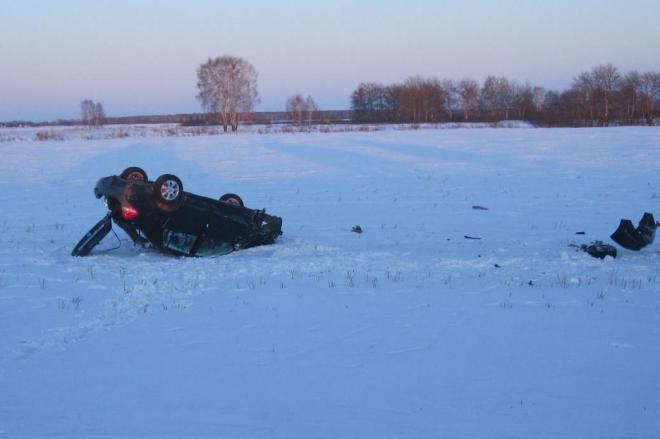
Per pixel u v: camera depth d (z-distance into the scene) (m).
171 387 5.78
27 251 13.02
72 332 7.51
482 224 17.31
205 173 29.59
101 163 34.16
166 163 33.94
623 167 29.41
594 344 6.95
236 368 6.28
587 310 8.34
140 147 44.50
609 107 86.19
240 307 8.59
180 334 7.41
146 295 9.33
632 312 8.24
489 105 102.50
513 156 35.06
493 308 8.46
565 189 23.67
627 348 6.80
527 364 6.32
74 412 5.23
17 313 8.27
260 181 26.86
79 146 46.12
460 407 5.31
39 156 38.16
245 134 61.81
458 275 10.60
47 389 5.74
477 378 5.96
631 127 62.75
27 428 4.91
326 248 13.37
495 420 5.05
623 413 5.18
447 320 7.90
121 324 7.87
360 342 7.07
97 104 128.88
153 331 7.54
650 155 33.53
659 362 6.37
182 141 50.75
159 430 4.87
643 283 9.95
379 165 32.03
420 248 13.64
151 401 5.46
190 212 12.84
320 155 37.09
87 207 20.67
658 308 8.44
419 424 4.98
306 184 25.92
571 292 9.35
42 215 19.09
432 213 19.23
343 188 24.77
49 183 26.81
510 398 5.50
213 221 13.05
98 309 8.53
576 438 4.74
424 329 7.54
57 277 10.45
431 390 5.68
